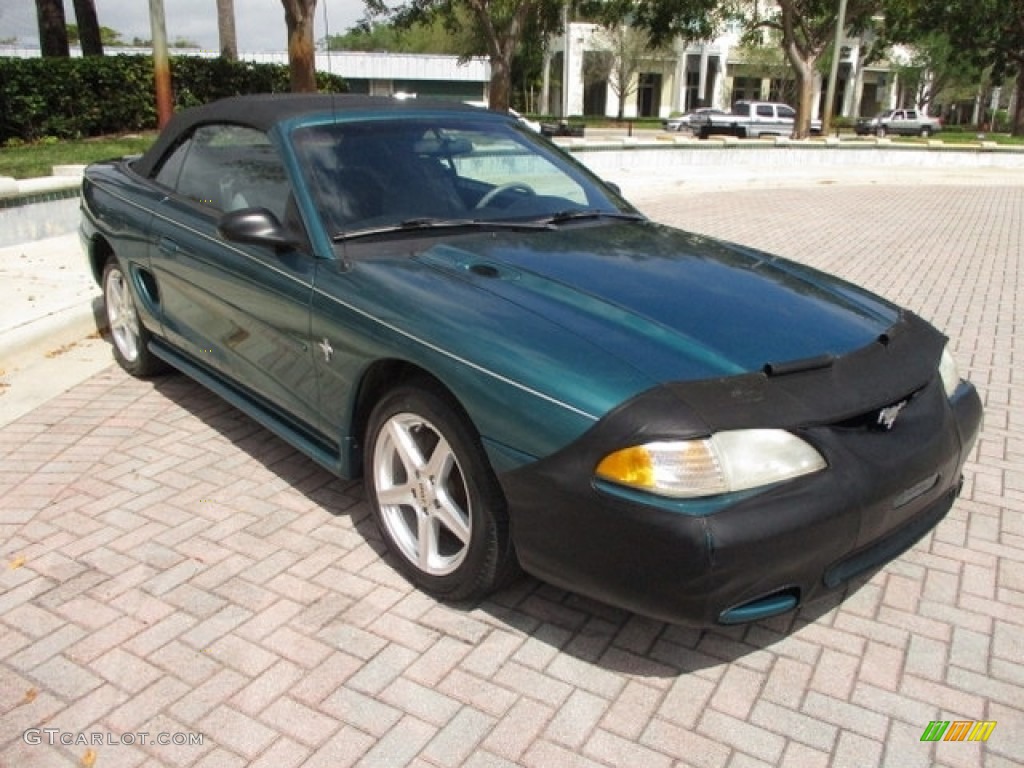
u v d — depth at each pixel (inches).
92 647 107.8
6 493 145.9
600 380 96.3
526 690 102.0
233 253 143.3
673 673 105.5
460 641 110.2
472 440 106.2
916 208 573.3
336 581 122.5
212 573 123.9
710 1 1055.0
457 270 120.6
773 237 426.6
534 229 141.6
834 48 1066.1
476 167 153.8
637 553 91.9
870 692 103.1
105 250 201.0
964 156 908.0
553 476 96.3
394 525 123.4
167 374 203.0
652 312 110.8
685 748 93.9
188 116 177.8
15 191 310.0
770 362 102.5
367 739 94.0
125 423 175.5
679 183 635.5
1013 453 172.6
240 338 147.6
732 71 2381.9
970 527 142.3
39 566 124.8
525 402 98.7
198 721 96.2
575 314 108.0
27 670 103.7
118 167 200.4
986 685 104.8
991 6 1326.3
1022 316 282.4
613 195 168.6
